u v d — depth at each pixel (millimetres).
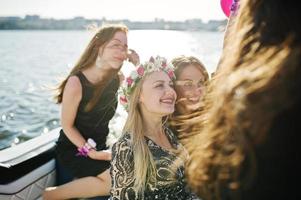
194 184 742
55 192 2439
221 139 670
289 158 582
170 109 1871
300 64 595
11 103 11570
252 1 687
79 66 2586
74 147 2562
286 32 631
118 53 2545
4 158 2273
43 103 11523
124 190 1836
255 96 617
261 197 599
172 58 2164
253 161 603
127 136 1870
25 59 22859
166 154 1874
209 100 803
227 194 644
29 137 8742
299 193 579
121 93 1957
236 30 732
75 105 2537
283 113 589
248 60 668
